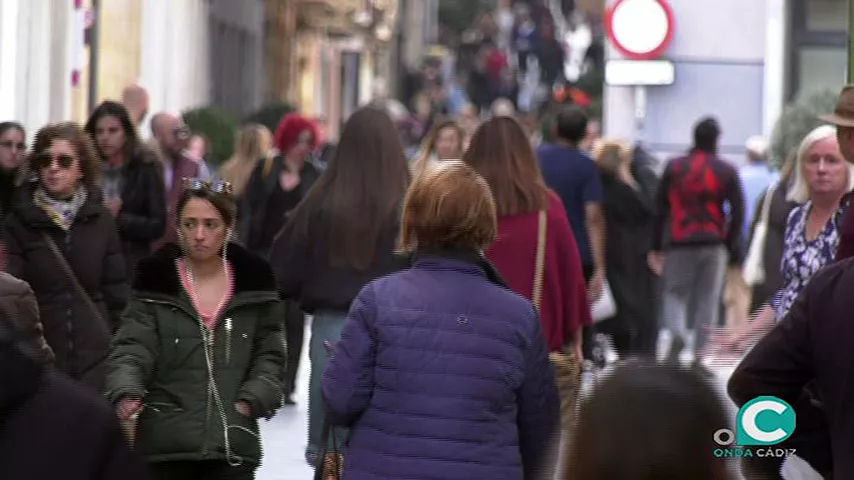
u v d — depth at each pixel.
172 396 15.89
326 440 15.57
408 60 153.38
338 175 19.17
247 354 16.09
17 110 40.47
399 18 140.75
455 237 13.45
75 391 6.76
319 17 94.56
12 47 40.00
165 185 28.16
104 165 25.50
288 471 24.92
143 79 56.19
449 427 13.05
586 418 6.67
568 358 18.30
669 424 6.61
